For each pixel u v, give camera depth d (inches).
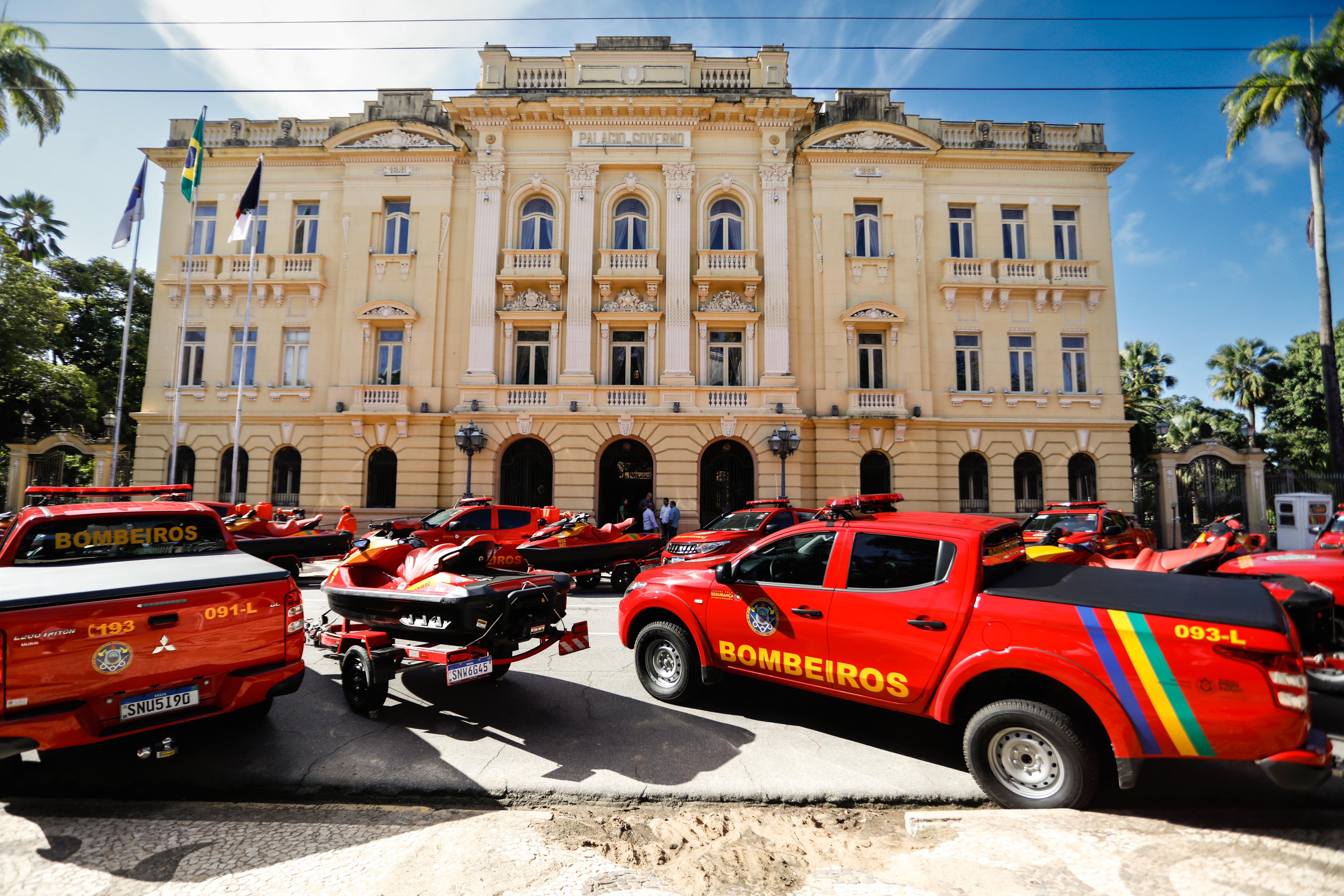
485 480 789.9
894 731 209.5
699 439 794.8
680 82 851.4
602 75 849.5
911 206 836.6
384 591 234.1
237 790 168.1
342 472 804.6
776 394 804.6
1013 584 169.6
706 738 202.5
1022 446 820.6
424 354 816.9
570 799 164.7
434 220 834.8
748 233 836.6
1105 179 858.1
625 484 829.2
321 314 840.3
